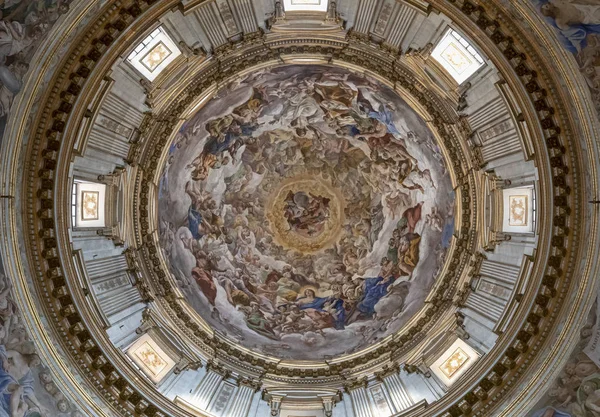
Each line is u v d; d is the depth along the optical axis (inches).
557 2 704.4
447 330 1002.7
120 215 973.2
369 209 1232.8
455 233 1038.4
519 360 832.3
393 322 1119.6
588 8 685.3
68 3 721.6
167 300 1053.8
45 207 800.3
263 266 1241.4
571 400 770.8
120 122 917.2
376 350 1067.3
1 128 728.3
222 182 1206.3
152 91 924.0
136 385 861.2
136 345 945.5
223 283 1183.6
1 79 708.0
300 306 1210.0
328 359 1088.2
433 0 799.7
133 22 790.5
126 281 987.3
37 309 797.2
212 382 998.4
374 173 1211.9
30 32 710.5
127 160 965.2
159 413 866.1
